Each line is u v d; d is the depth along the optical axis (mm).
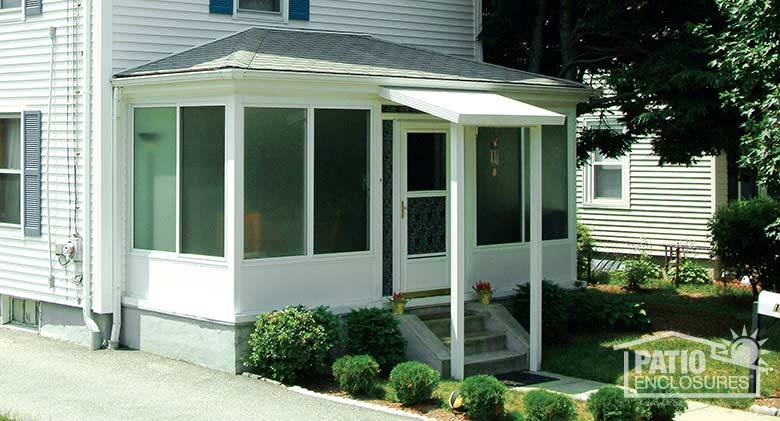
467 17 17734
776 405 11031
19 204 15398
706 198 21016
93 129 13734
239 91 12242
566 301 14539
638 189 22141
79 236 14086
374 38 16234
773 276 16516
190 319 12836
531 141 13164
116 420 10156
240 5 15141
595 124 21812
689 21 15477
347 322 12906
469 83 13977
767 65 12133
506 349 13570
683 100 14500
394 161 13852
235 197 12273
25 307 15617
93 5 13711
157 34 14117
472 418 10281
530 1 17500
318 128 13016
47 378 12023
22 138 15047
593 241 21281
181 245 13023
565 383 12398
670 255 21312
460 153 12305
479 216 14750
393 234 13836
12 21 15219
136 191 13664
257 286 12477
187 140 12914
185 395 11242
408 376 10789
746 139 12227
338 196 13234
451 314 12484
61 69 14383
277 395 11297
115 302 13742
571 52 17094
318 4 15844
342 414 10477
